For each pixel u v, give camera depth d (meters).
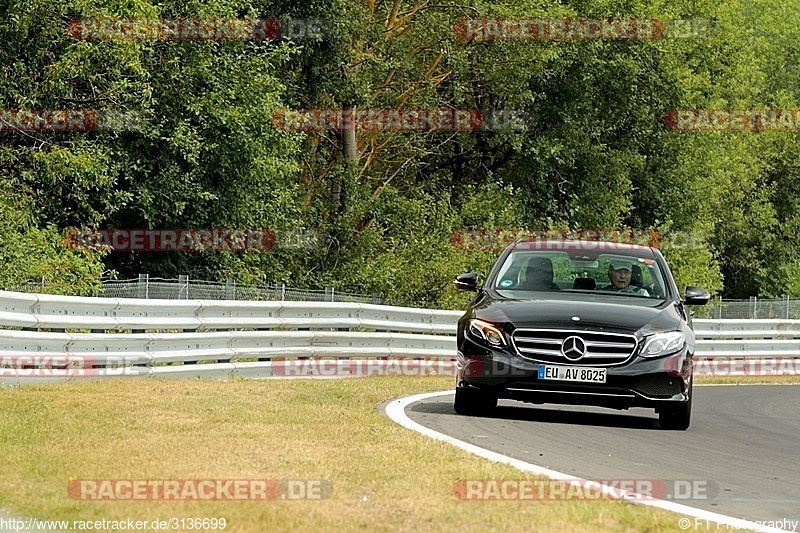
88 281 60.38
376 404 33.97
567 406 38.25
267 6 80.81
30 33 64.94
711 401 44.91
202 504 17.11
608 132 108.50
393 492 18.61
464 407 32.41
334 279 85.50
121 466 20.09
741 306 75.75
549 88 103.31
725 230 147.25
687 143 113.31
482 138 102.00
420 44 93.50
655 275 34.53
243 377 44.88
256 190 72.81
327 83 84.62
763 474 24.00
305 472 20.17
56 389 32.47
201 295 50.69
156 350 40.75
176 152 68.12
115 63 64.62
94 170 63.25
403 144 99.31
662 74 106.56
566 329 30.92
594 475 22.23
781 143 153.12
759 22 167.88
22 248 59.31
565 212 105.81
